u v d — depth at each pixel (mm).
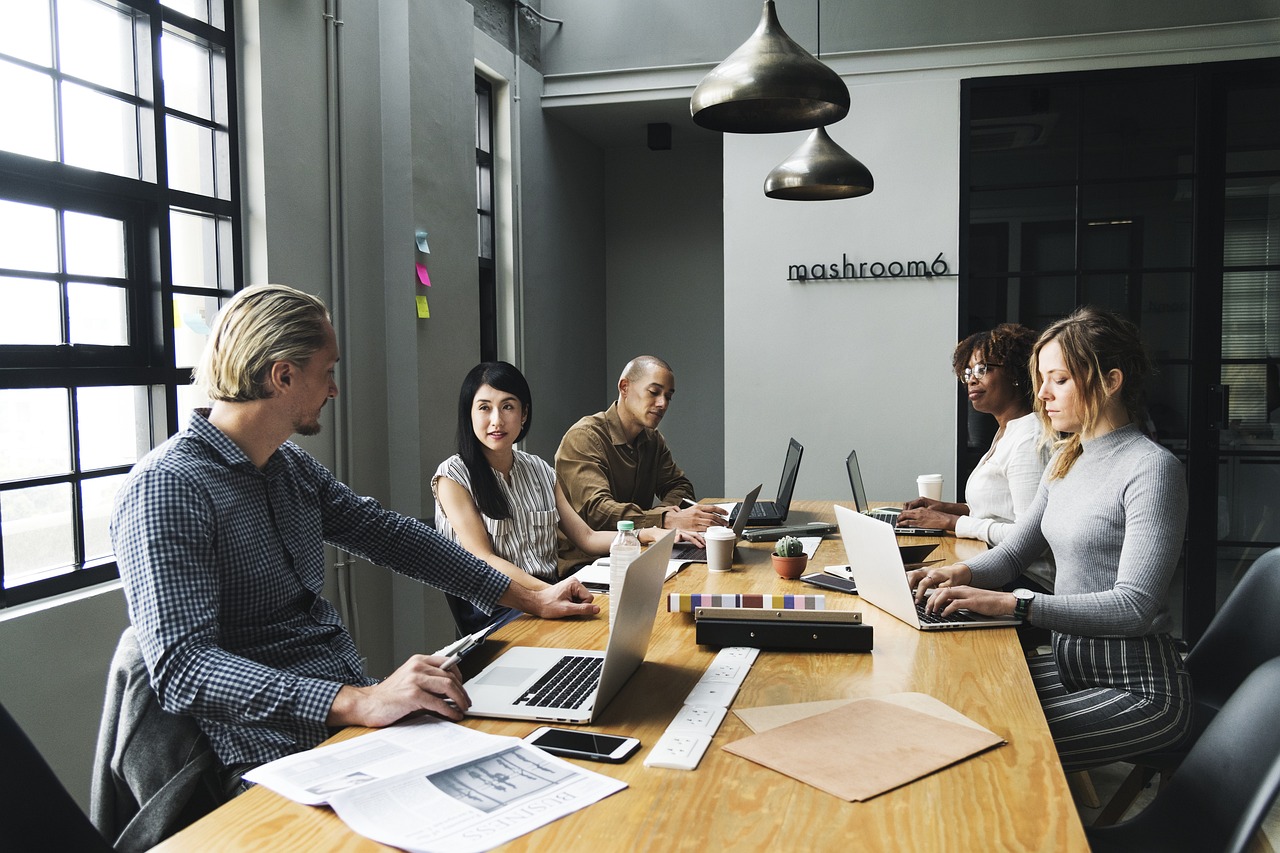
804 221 4828
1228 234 4445
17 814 1083
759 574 2408
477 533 2424
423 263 3697
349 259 3373
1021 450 2715
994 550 2297
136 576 1404
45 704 2139
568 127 5809
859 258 4777
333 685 1385
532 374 5238
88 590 2309
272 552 1633
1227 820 1230
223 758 1449
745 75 2010
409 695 1358
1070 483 1995
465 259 4047
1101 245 4566
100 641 2289
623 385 3492
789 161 3014
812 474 4867
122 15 2520
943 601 1903
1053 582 2645
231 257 2875
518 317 5004
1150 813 1387
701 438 6535
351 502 1896
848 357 4812
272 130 2961
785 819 1057
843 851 984
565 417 5801
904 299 4746
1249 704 1284
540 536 2578
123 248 2535
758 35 2080
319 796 1117
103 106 2455
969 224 4680
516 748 1259
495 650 1739
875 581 2021
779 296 4871
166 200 2615
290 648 1631
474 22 4445
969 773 1176
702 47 5059
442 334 3848
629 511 3146
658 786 1149
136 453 2562
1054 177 4594
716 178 6422
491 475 2486
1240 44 4363
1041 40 4539
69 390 2346
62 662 2180
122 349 2506
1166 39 4441
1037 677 2004
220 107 2852
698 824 1047
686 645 1770
